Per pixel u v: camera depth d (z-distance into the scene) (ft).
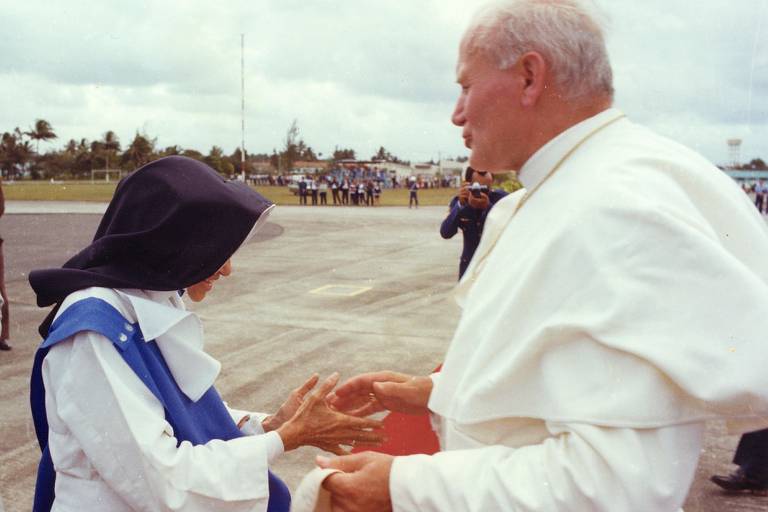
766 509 11.50
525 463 3.83
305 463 13.17
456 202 23.45
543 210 4.40
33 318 25.49
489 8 4.53
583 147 4.52
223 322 24.80
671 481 3.54
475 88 4.59
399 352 20.77
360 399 6.43
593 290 3.75
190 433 5.16
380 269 38.96
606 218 3.86
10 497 11.73
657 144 4.47
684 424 3.62
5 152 314.96
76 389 4.86
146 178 5.37
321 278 35.45
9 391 16.98
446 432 4.90
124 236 5.23
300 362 19.70
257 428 6.79
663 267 3.64
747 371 3.37
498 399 4.02
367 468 4.14
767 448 11.72
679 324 3.53
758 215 4.52
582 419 3.62
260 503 5.08
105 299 5.11
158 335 5.11
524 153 4.69
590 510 3.55
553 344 3.84
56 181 306.55
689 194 4.18
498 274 4.49
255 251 47.91
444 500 3.89
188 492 4.84
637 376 3.59
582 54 4.38
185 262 5.24
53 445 5.16
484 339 4.15
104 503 5.03
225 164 180.86
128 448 4.81
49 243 51.62
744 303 3.51
